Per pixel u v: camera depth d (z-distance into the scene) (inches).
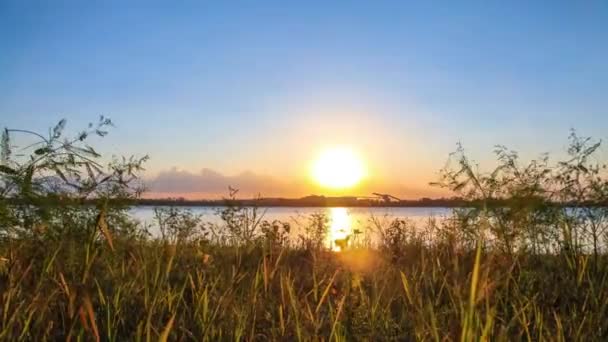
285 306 186.2
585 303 178.4
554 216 238.8
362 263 270.2
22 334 136.9
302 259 298.7
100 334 151.9
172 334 157.6
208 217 323.9
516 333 164.2
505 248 232.7
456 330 142.2
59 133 191.3
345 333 149.0
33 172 187.5
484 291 122.7
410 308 188.1
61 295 165.5
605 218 238.7
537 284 214.8
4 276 165.0
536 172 244.7
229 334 159.2
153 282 196.9
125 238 245.9
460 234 266.8
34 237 191.3
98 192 212.8
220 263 253.6
